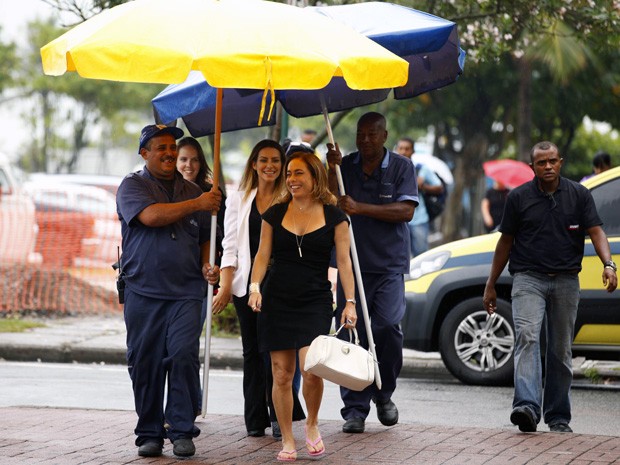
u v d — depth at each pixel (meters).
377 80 11.70
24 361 23.03
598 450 12.95
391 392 14.66
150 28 11.27
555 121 58.00
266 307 12.48
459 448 13.09
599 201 18.69
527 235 14.31
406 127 56.84
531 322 14.16
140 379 12.71
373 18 13.98
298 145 13.72
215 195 12.73
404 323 19.89
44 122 89.44
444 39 13.62
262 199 13.77
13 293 28.73
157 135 12.91
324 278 12.59
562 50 32.34
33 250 30.30
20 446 13.10
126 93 86.81
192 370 12.61
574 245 14.27
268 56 11.09
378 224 14.52
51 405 17.14
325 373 11.88
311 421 12.66
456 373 19.58
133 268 12.74
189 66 11.07
